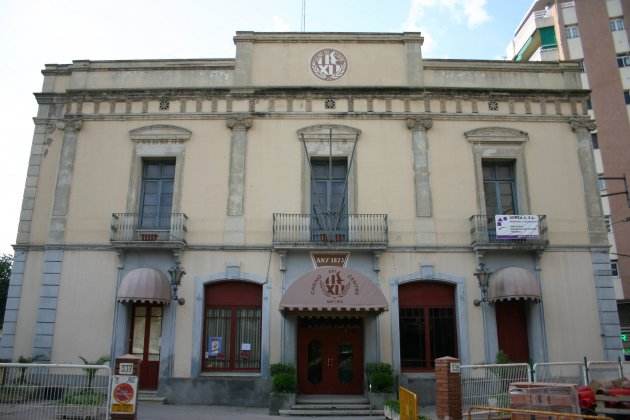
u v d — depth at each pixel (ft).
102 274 55.62
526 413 30.40
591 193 58.70
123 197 57.93
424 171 58.75
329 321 55.98
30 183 58.65
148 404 50.67
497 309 56.24
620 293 96.89
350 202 57.88
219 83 61.21
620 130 104.06
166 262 55.93
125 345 54.03
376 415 46.62
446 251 56.59
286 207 57.57
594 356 54.08
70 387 33.68
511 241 55.93
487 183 60.34
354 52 62.54
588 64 110.52
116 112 60.29
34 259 56.80
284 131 59.72
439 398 36.88
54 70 62.18
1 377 33.17
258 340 55.06
